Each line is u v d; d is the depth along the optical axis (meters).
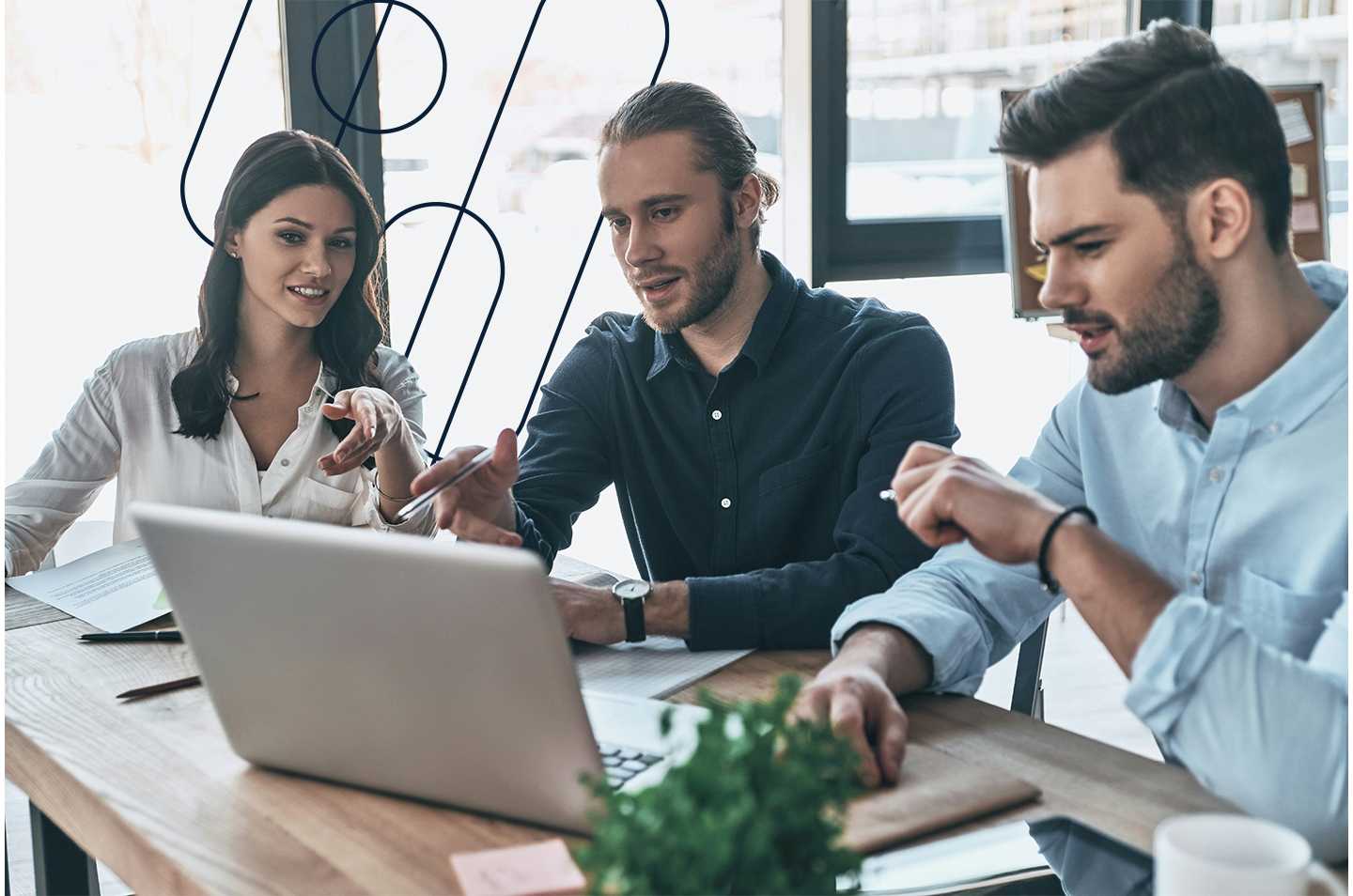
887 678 1.18
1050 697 2.93
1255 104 1.08
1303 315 1.15
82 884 1.44
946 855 0.91
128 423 1.88
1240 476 1.20
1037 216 1.14
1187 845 0.69
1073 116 1.09
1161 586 0.99
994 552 1.04
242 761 1.10
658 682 1.29
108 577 1.64
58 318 2.82
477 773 0.95
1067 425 1.42
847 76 3.39
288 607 0.95
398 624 0.91
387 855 0.92
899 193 3.52
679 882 0.62
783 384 1.72
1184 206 1.08
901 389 1.66
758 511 1.73
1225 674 0.95
